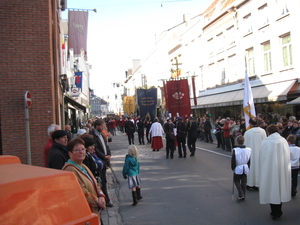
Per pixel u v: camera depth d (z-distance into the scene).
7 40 9.02
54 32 11.00
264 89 19.53
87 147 4.99
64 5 15.55
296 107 17.06
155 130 15.73
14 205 2.12
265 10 19.94
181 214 5.93
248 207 6.18
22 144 8.92
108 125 29.48
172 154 13.15
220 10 25.70
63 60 19.92
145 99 25.66
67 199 2.46
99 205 3.48
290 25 17.33
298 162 6.77
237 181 6.62
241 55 22.75
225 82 25.42
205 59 29.05
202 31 29.34
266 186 5.53
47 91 9.21
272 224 5.20
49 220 2.27
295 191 6.83
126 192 8.03
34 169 2.72
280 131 10.59
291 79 17.36
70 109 24.69
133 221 5.69
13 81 8.98
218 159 12.34
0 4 9.02
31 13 9.18
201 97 30.02
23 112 8.97
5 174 2.45
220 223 5.34
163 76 43.06
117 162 12.95
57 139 4.36
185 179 8.92
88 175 3.70
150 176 9.60
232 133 14.08
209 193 7.32
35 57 9.17
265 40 19.78
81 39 13.70
